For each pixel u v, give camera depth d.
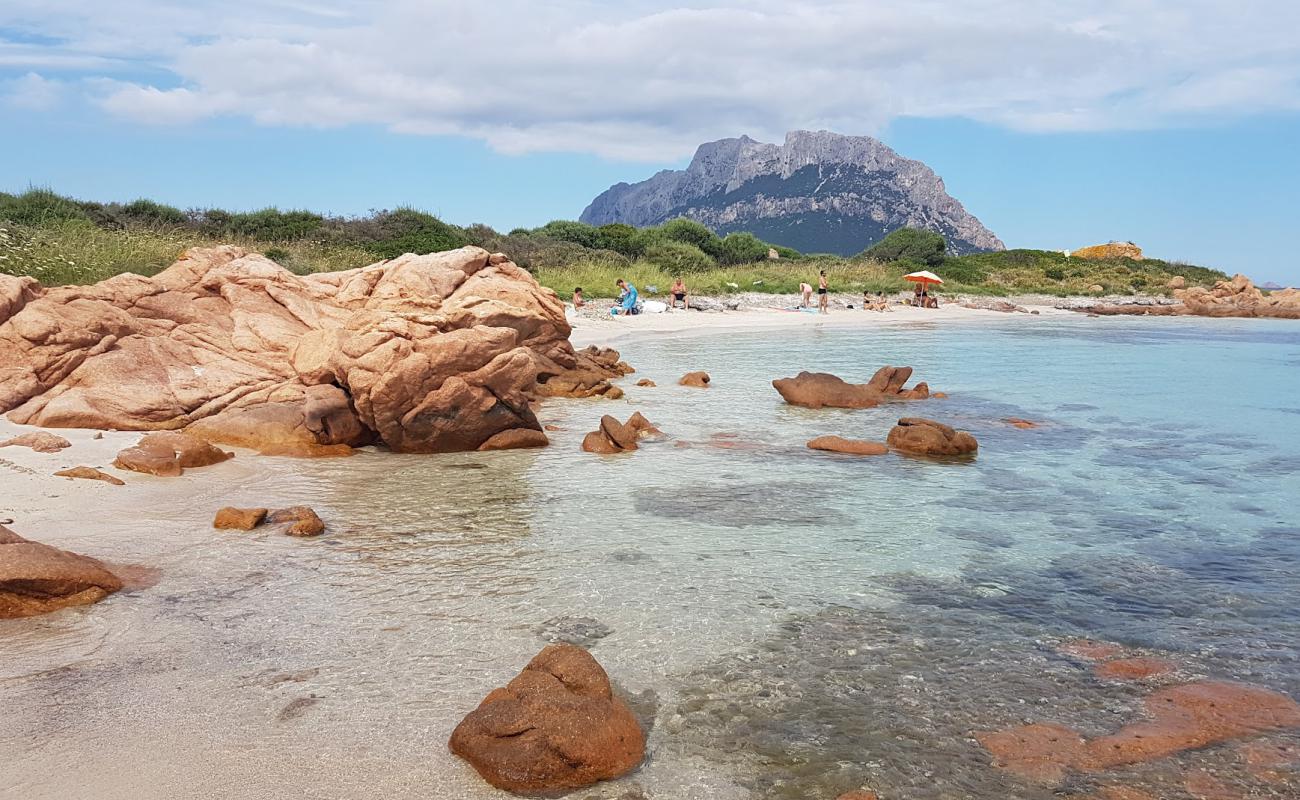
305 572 7.47
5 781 4.40
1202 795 4.56
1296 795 4.57
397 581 7.31
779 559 8.05
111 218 35.25
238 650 5.96
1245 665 6.07
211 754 4.71
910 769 4.75
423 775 4.59
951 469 11.92
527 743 4.65
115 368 13.25
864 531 8.98
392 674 5.67
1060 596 7.29
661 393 19.00
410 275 16.89
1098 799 4.50
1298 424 15.55
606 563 7.86
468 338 12.83
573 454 12.77
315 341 13.88
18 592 6.45
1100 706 5.47
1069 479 11.39
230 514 8.63
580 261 45.78
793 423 15.41
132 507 9.09
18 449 10.79
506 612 6.70
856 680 5.75
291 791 4.41
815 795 4.51
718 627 6.52
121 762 4.61
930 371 23.28
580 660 5.34
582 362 20.28
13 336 12.93
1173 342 33.12
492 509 9.62
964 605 7.05
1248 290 55.56
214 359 14.16
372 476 11.20
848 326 37.78
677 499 10.16
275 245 36.84
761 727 5.16
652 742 4.99
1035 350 28.98
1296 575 7.86
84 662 5.74
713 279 49.03
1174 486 11.05
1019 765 4.80
